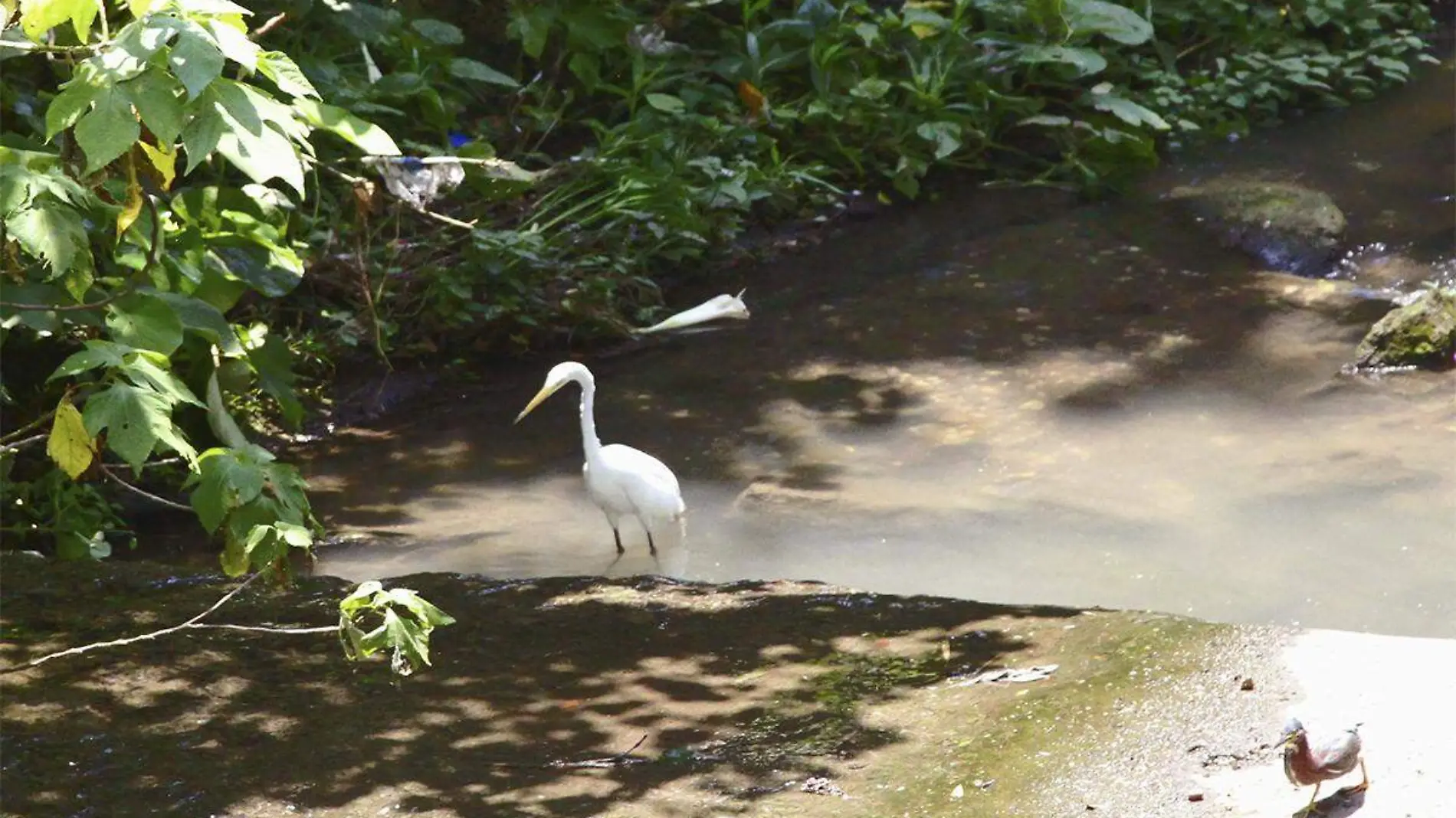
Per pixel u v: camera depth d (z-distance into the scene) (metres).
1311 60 20.52
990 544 10.98
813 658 8.32
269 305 14.87
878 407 13.64
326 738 7.63
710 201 17.03
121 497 12.22
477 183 15.00
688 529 11.58
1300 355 14.08
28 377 12.24
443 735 7.64
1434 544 10.43
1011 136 19.75
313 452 13.39
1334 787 6.39
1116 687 7.53
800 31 19.34
